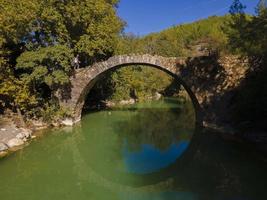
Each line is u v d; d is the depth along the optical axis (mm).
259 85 19094
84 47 25672
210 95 23797
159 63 24891
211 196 12719
